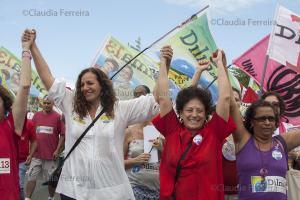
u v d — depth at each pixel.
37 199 10.32
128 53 8.73
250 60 6.68
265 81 6.55
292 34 6.52
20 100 4.59
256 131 4.51
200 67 4.86
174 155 4.28
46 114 10.05
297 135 4.63
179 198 4.23
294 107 6.38
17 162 4.69
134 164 5.73
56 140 9.95
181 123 4.55
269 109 4.46
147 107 4.73
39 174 9.92
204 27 7.12
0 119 4.62
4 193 4.46
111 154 4.59
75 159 4.59
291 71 6.48
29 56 4.68
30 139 9.15
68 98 4.83
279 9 6.58
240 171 4.49
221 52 4.65
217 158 4.32
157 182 5.96
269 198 4.33
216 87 7.38
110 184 4.56
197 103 4.39
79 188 4.52
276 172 4.39
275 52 6.51
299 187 5.02
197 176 4.20
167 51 4.62
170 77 7.30
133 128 6.12
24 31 4.76
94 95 4.68
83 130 4.62
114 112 4.68
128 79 8.67
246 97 7.20
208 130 4.35
